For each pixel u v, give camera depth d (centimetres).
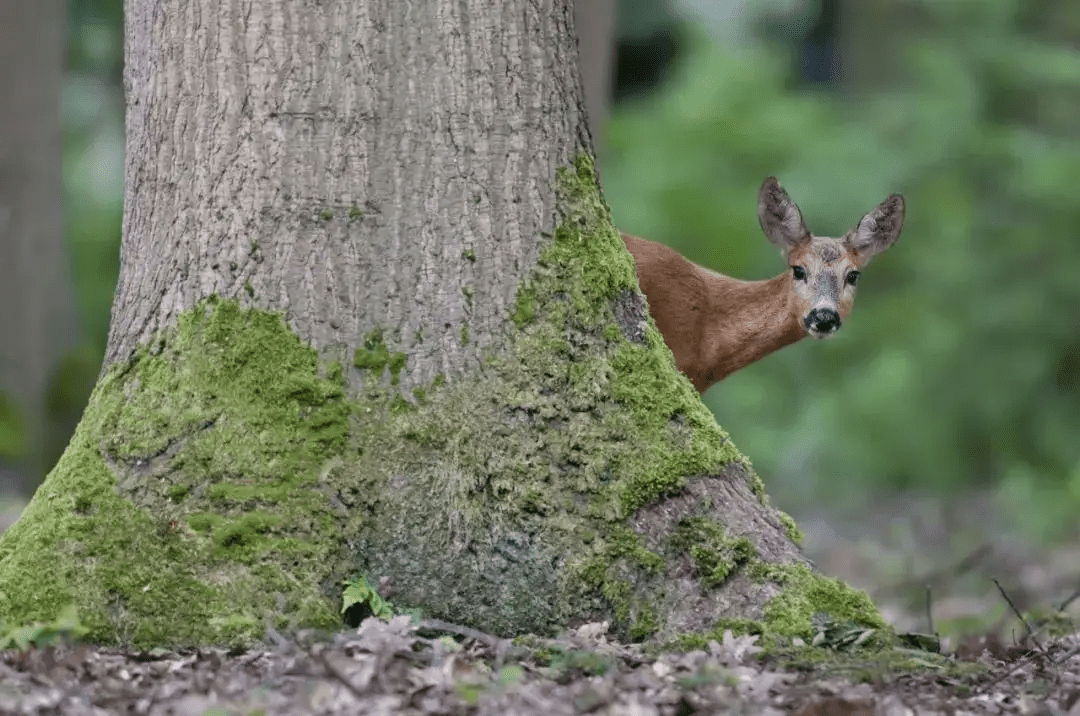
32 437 2680
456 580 1020
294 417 1036
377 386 1045
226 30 1060
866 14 4059
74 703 851
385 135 1059
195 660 948
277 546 1009
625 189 3388
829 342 3334
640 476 1044
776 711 859
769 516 1070
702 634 1010
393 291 1055
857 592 1048
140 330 1069
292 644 944
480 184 1067
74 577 1000
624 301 1096
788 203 1586
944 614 1670
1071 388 3231
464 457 1034
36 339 2711
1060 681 977
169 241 1070
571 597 1020
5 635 964
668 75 4391
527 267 1071
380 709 836
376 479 1029
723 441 1081
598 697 855
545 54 1091
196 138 1066
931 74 3297
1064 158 3180
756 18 4538
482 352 1055
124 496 1020
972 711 901
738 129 3434
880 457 3189
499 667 913
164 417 1036
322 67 1055
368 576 1017
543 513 1030
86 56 3909
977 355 3192
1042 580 2019
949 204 3225
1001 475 3186
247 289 1052
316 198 1055
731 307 1543
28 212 2711
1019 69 3241
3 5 2688
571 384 1057
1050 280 3183
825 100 3672
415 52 1061
